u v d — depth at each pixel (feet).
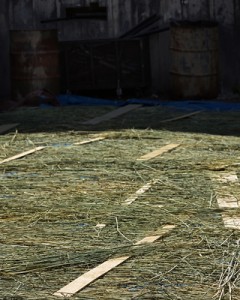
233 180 36.58
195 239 29.68
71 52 62.28
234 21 63.41
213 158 40.29
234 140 44.45
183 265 27.68
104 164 39.47
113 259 28.07
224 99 62.08
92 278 26.76
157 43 64.13
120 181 36.81
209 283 26.48
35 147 43.39
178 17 63.98
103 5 63.98
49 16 64.08
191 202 33.68
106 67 62.54
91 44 62.39
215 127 48.32
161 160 39.88
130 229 30.86
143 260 28.07
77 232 30.78
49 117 51.83
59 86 61.62
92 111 53.52
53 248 29.30
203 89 61.21
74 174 37.99
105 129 47.83
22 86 60.85
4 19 64.13
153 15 64.03
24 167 39.29
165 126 48.67
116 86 62.69
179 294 25.71
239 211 32.45
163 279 26.71
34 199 34.45
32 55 60.54
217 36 61.31
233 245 29.01
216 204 33.40
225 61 63.52
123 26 64.13
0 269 27.71
